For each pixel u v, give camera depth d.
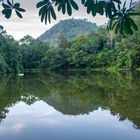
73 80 43.03
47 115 16.91
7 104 21.20
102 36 80.25
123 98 21.66
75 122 14.62
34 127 13.67
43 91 29.64
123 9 2.11
